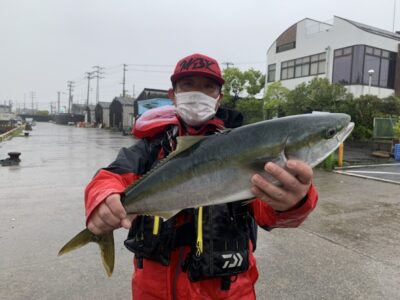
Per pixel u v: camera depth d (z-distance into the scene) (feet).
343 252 16.26
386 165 46.78
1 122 188.24
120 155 6.35
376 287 13.03
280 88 82.84
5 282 12.85
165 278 5.94
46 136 117.29
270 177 4.97
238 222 6.02
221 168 5.25
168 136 6.50
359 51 75.92
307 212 5.12
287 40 95.20
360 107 68.49
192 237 5.92
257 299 12.09
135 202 5.47
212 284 5.92
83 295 12.12
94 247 16.24
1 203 24.58
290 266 14.70
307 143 5.13
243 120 7.03
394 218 21.85
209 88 6.60
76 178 35.42
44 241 17.03
